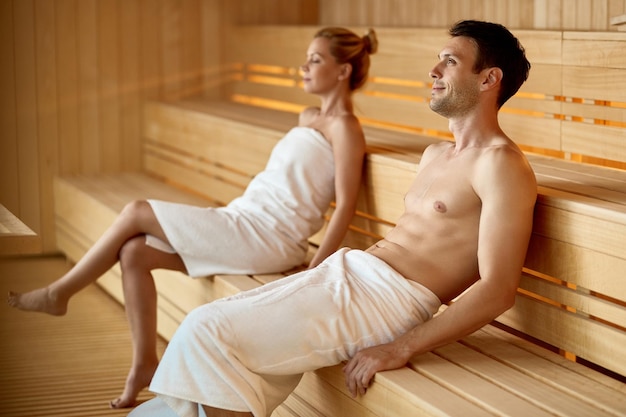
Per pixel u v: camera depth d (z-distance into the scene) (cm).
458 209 234
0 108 520
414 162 293
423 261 236
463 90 234
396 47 402
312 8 561
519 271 220
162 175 523
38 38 522
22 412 300
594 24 331
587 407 199
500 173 223
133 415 265
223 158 440
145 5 543
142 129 550
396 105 407
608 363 221
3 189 525
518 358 231
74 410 302
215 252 307
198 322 223
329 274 239
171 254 312
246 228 310
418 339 221
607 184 253
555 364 227
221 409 224
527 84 323
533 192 223
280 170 318
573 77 303
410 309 230
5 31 515
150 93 550
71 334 388
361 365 222
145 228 308
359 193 320
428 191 243
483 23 237
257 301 228
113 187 488
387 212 304
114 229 308
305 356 228
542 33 314
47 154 531
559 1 347
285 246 313
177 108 496
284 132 378
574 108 306
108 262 309
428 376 219
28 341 378
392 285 232
